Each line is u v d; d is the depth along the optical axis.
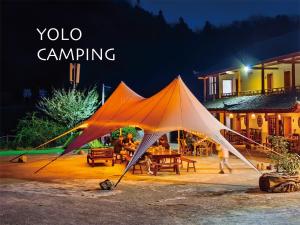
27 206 9.67
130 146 18.19
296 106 19.27
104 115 17.66
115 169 16.39
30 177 14.45
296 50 25.86
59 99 29.39
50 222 8.19
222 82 34.84
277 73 27.34
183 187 12.25
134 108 16.55
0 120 42.28
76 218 8.51
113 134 26.86
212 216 8.62
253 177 14.09
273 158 11.82
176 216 8.65
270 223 7.99
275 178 11.20
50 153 23.92
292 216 8.53
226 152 15.12
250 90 30.81
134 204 9.92
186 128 13.47
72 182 13.30
